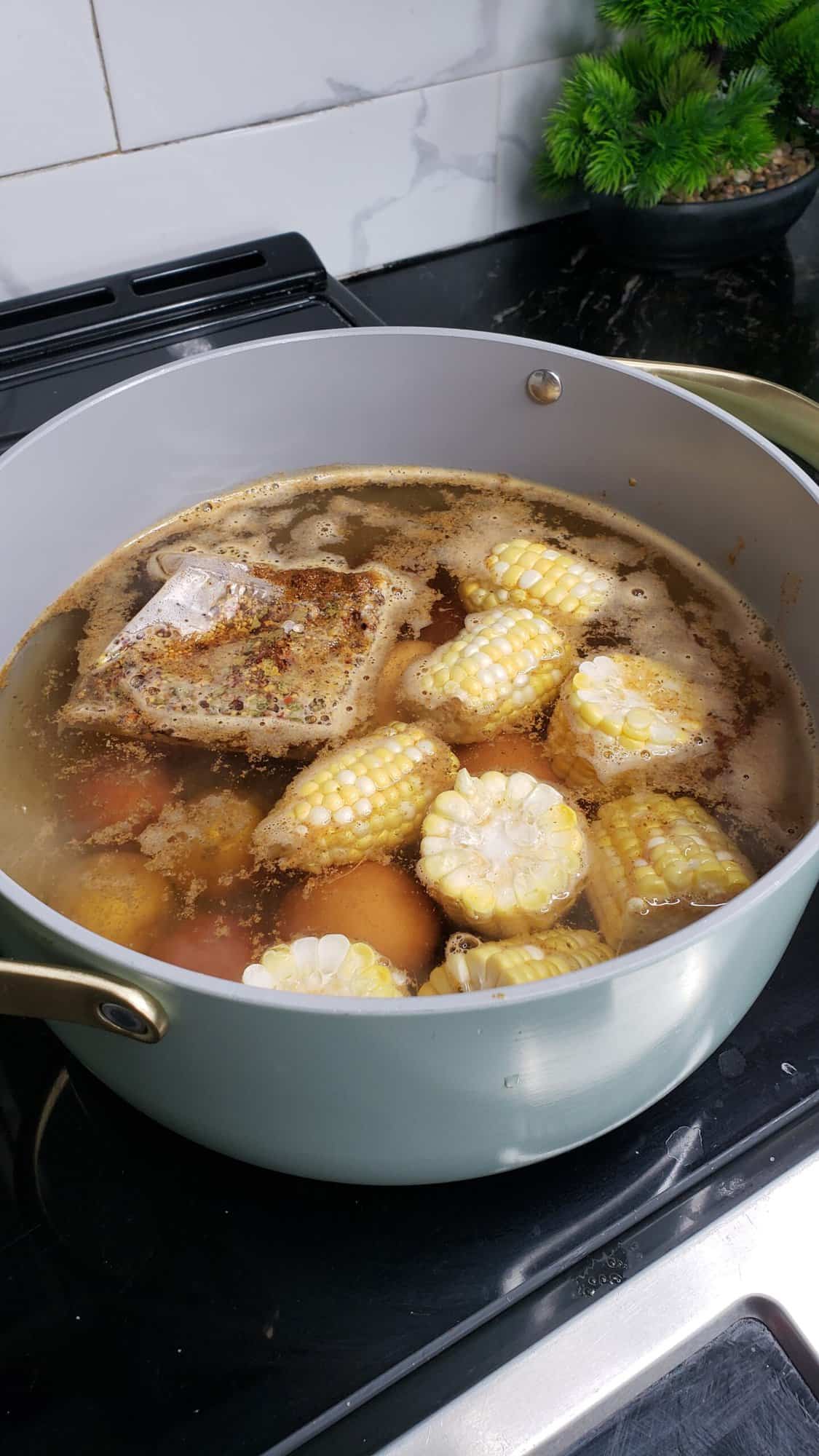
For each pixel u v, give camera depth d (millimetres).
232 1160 300
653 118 527
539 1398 260
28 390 443
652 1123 302
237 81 479
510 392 388
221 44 465
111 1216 292
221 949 281
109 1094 314
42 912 222
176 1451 252
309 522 404
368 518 405
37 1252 285
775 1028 320
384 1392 263
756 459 344
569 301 575
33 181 467
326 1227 288
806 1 544
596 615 365
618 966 209
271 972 271
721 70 570
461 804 299
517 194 602
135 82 458
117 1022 227
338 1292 276
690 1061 273
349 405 401
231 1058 224
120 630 365
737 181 553
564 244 612
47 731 335
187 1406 259
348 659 348
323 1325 271
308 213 544
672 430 365
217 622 354
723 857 292
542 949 272
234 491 414
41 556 368
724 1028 274
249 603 359
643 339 551
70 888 295
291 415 399
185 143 487
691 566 382
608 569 381
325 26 481
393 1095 227
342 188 543
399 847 306
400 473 420
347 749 324
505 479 415
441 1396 262
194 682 341
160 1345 269
